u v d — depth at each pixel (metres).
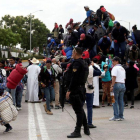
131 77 12.25
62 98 7.93
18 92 12.14
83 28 16.64
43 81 11.06
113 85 9.62
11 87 9.77
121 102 9.83
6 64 13.33
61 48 19.12
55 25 23.42
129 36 16.09
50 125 9.13
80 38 14.75
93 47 14.90
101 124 9.20
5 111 7.88
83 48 14.80
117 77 9.69
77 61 7.41
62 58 15.10
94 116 10.61
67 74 7.57
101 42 14.96
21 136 7.72
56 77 12.33
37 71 14.63
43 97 15.02
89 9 16.42
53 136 7.69
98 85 12.69
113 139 7.34
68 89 7.50
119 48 15.00
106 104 13.89
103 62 12.82
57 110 12.21
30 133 8.05
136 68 13.40
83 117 7.74
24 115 10.97
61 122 9.62
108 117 10.40
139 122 9.45
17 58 13.59
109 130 8.34
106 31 16.36
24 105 13.70
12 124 9.29
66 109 12.45
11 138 7.52
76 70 7.34
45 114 11.20
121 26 14.72
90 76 8.50
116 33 14.66
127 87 12.29
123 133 7.97
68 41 17.11
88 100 8.65
